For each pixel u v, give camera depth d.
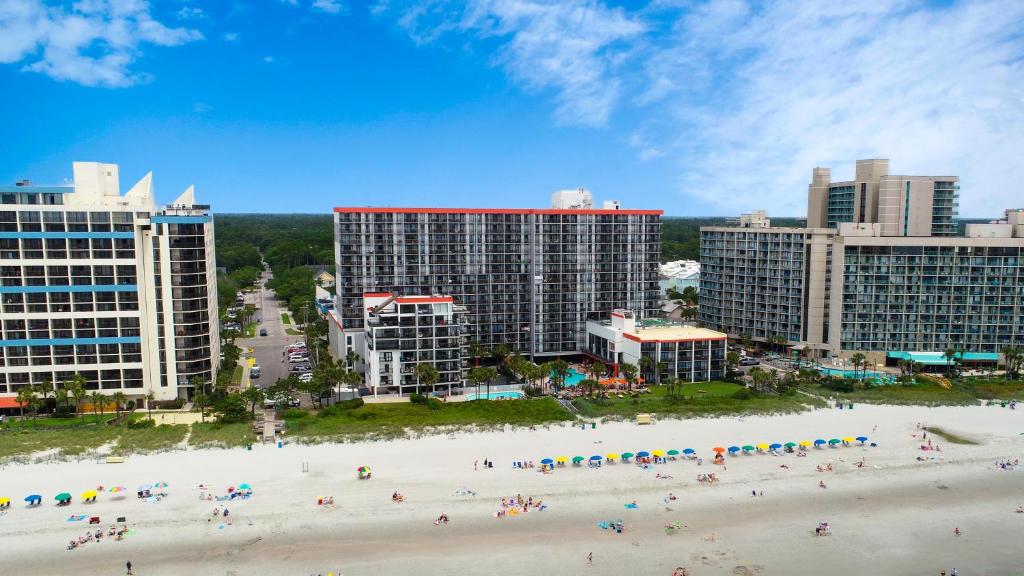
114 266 157.75
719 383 199.38
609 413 163.12
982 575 96.25
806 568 97.06
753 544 103.25
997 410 172.38
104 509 110.38
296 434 145.75
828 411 169.25
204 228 164.88
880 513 114.38
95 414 157.50
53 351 157.38
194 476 123.56
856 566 98.00
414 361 178.12
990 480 128.50
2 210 151.50
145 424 149.25
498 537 103.81
